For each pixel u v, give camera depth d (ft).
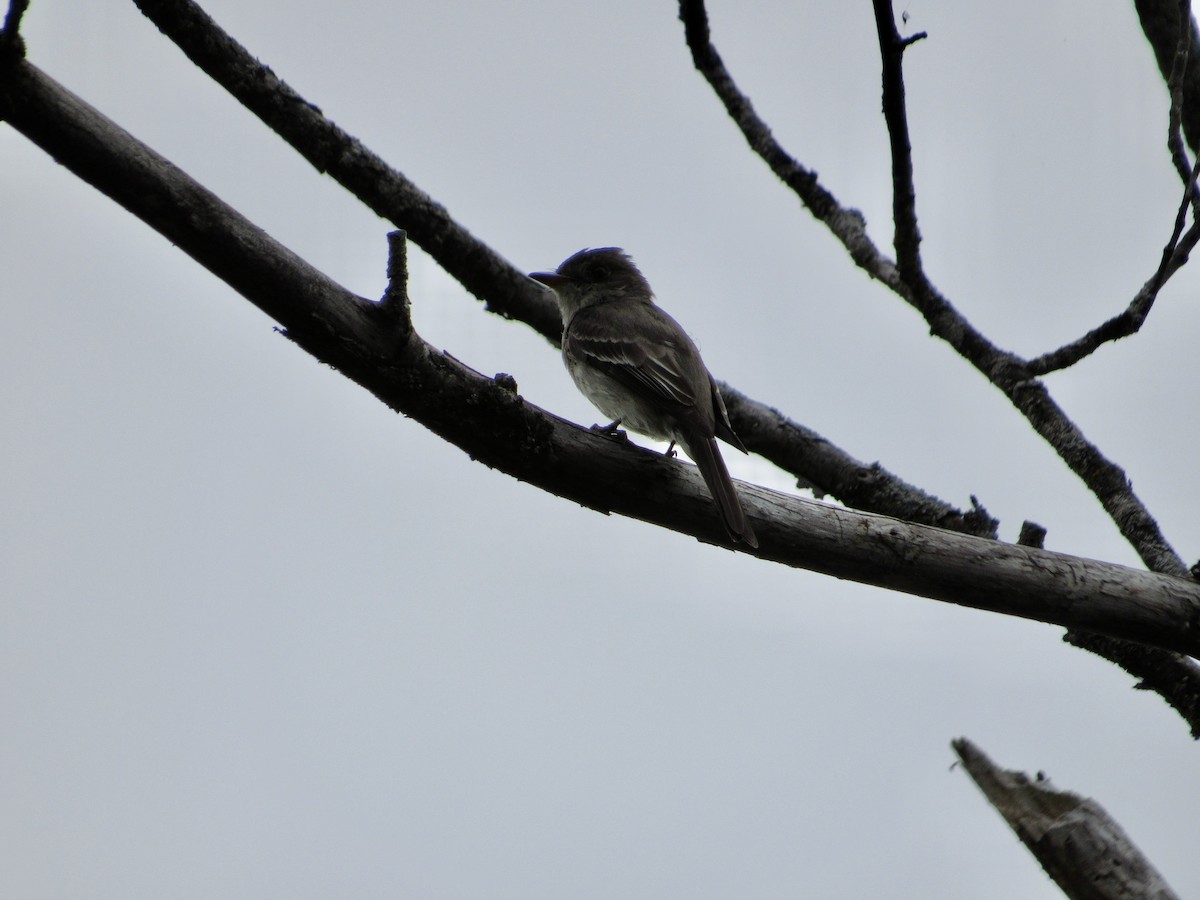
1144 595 27.81
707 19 33.86
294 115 32.27
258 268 22.18
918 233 30.71
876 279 33.71
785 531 27.04
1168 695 29.68
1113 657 30.09
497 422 25.07
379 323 23.21
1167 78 30.07
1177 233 29.27
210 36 31.12
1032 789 21.15
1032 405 31.37
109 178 21.09
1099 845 20.45
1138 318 30.04
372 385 23.98
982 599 27.68
